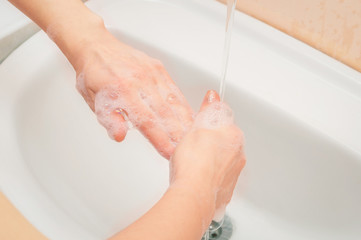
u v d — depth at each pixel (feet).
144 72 2.45
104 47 2.44
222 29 2.90
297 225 2.73
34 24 2.90
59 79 2.87
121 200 2.79
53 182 2.59
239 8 2.90
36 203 2.28
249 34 2.83
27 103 2.70
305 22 2.68
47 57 2.80
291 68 2.69
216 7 2.97
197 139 2.23
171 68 2.85
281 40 2.77
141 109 2.40
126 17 2.97
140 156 2.99
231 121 2.40
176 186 2.03
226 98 2.72
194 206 1.97
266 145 2.69
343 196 2.52
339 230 2.59
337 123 2.48
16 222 2.13
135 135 3.04
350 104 2.55
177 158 2.17
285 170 2.68
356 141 2.42
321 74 2.66
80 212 2.58
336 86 2.62
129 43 2.93
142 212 2.80
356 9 2.46
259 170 2.79
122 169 2.91
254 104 2.62
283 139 2.61
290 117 2.52
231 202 2.91
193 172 2.09
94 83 2.42
